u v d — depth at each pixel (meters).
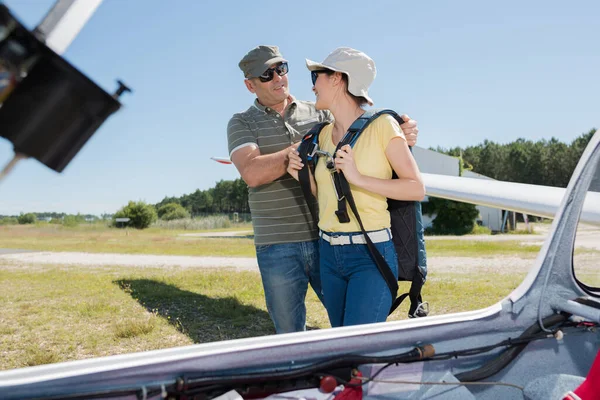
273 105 3.24
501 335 1.61
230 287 7.45
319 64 2.35
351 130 2.28
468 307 5.73
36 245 18.69
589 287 1.80
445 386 1.49
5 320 5.61
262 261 3.21
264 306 6.08
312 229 3.17
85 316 5.75
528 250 13.19
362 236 2.25
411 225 2.36
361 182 2.15
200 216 42.84
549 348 1.69
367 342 1.38
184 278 8.52
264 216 3.18
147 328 5.04
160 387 1.14
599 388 1.47
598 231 1.74
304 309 3.30
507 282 7.46
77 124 0.79
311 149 2.50
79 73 0.77
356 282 2.26
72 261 12.26
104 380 1.10
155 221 35.38
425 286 7.03
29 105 0.76
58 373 1.07
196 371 1.18
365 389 1.40
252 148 3.04
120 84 0.82
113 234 28.83
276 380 1.26
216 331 5.05
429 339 1.48
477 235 23.88
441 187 5.27
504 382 1.60
